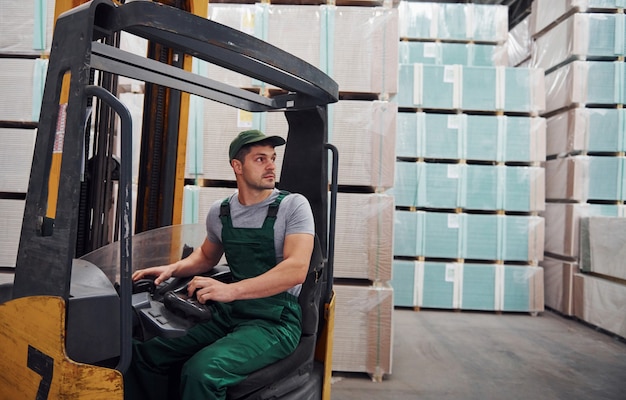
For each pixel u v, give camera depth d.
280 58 1.59
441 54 5.86
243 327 1.73
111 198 2.46
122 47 3.49
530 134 5.42
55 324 1.20
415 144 5.40
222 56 1.63
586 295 5.02
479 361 3.83
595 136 5.37
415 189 5.41
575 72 5.38
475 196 5.42
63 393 1.16
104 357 1.30
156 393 1.75
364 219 3.52
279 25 3.61
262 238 1.85
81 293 1.29
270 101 2.12
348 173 3.56
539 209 5.41
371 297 3.45
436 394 3.15
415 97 5.40
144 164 2.37
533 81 5.43
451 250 5.41
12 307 1.37
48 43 3.40
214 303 1.90
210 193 3.53
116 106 1.16
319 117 2.07
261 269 1.86
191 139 3.54
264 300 1.79
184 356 1.78
